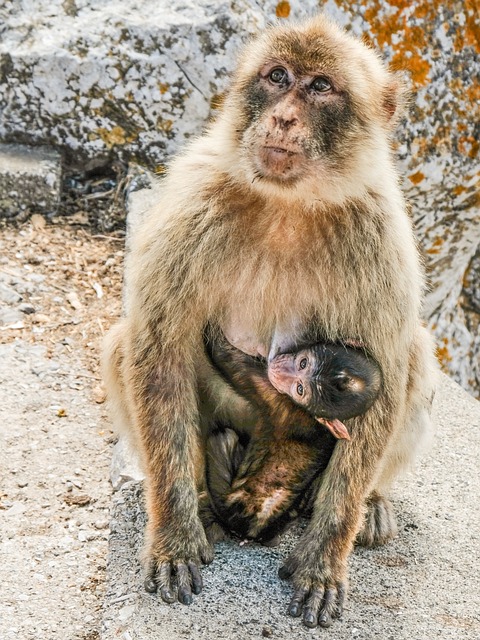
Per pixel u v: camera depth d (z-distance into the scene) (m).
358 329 1.44
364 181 1.43
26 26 2.05
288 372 1.44
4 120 2.06
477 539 1.53
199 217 1.44
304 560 1.43
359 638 1.38
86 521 1.58
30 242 2.00
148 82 2.05
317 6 2.05
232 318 1.46
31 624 1.44
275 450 1.46
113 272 1.97
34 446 1.67
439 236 2.15
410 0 2.05
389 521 1.52
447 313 2.22
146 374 1.44
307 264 1.43
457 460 1.67
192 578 1.42
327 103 1.42
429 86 2.06
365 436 1.44
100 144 2.08
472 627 1.41
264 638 1.37
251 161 1.41
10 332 1.84
